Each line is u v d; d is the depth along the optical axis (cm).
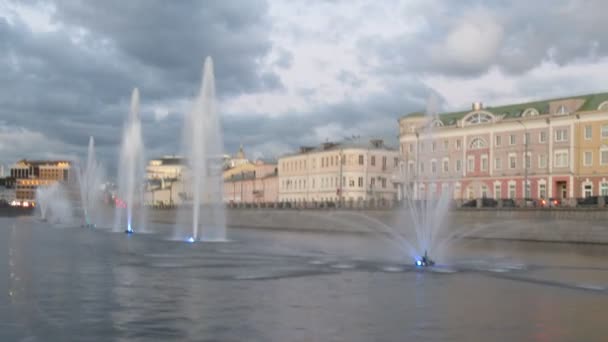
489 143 10519
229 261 4000
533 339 1795
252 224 12438
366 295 2559
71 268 3462
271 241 6619
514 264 4097
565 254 5147
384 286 2852
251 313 2111
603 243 6594
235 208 13138
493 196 10375
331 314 2117
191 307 2214
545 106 10112
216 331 1831
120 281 2906
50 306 2208
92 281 2895
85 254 4456
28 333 1795
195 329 1855
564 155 9419
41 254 4434
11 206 19812
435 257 4606
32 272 3244
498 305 2361
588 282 3119
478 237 7956
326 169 14012
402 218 8831
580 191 9194
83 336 1758
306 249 5284
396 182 12019
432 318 2075
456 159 11062
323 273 3350
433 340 1761
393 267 3728
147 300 2356
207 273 3284
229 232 9369
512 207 7606
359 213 9712
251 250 5078
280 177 15925
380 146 13775
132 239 6550
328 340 1741
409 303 2372
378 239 7212
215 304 2283
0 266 3547
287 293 2578
